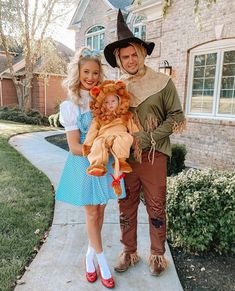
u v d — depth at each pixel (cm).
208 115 694
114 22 1280
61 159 667
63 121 216
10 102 2086
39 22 1717
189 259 270
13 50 2252
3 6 1594
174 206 280
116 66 236
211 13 648
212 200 272
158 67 806
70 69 218
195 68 716
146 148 218
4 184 454
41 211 355
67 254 266
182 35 721
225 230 269
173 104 216
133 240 247
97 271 240
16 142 899
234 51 629
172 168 566
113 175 211
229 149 642
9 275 231
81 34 1503
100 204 227
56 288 221
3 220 324
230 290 227
